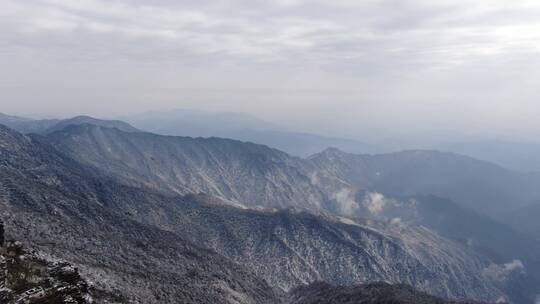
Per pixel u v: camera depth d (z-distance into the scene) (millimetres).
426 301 171375
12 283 76625
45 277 83812
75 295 77688
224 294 196500
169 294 158125
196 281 196375
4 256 86875
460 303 187625
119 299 108812
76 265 136125
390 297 167000
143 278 162625
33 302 71500
